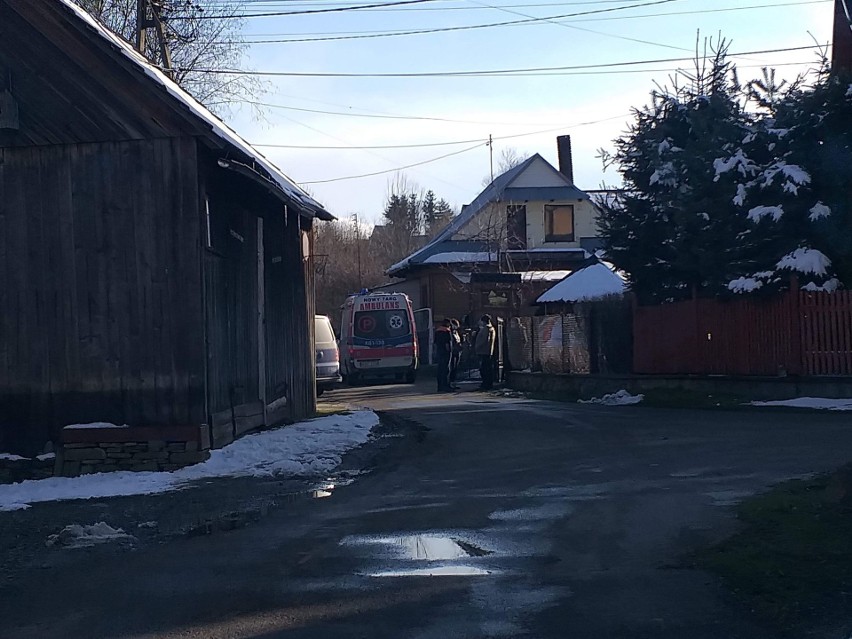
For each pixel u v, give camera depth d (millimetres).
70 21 11766
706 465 11039
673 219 20703
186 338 12141
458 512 9023
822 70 18562
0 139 12219
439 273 43031
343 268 66000
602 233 22953
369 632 5617
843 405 16094
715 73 21891
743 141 19156
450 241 44781
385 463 12406
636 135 22844
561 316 24125
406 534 8164
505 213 43438
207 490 10742
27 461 12070
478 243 44500
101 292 12195
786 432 13359
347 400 24438
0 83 12094
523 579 6668
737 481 9922
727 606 5949
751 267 18625
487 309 32844
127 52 12547
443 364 26531
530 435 14539
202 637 5617
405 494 10102
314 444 13625
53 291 12227
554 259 42562
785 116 18531
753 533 7586
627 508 8898
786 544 7180
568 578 6652
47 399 12195
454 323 29922
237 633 5668
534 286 37781
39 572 7359
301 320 18219
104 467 12047
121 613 6172
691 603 6023
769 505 8422
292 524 8836
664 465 11211
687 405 18250
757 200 18469
